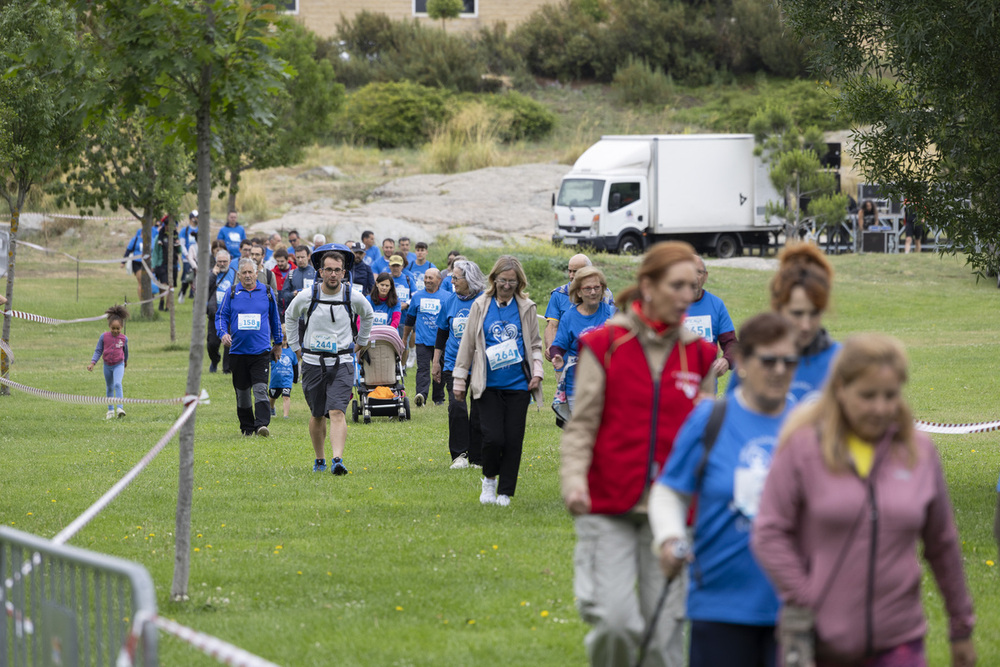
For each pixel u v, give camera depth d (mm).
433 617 20203
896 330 78875
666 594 14141
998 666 17359
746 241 126750
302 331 35625
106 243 122125
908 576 11648
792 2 31125
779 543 11750
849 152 31438
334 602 21156
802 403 12812
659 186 121125
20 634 13859
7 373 56156
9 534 13688
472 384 29828
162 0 19438
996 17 27406
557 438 42438
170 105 20344
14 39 50906
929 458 11828
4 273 56844
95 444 41125
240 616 20250
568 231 119312
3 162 52531
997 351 65438
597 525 15062
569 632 19156
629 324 15344
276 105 107312
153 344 74688
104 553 24750
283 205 134375
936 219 30047
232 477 34438
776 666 12438
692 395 15102
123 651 11859
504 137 182750
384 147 182875
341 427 35125
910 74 30000
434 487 32625
